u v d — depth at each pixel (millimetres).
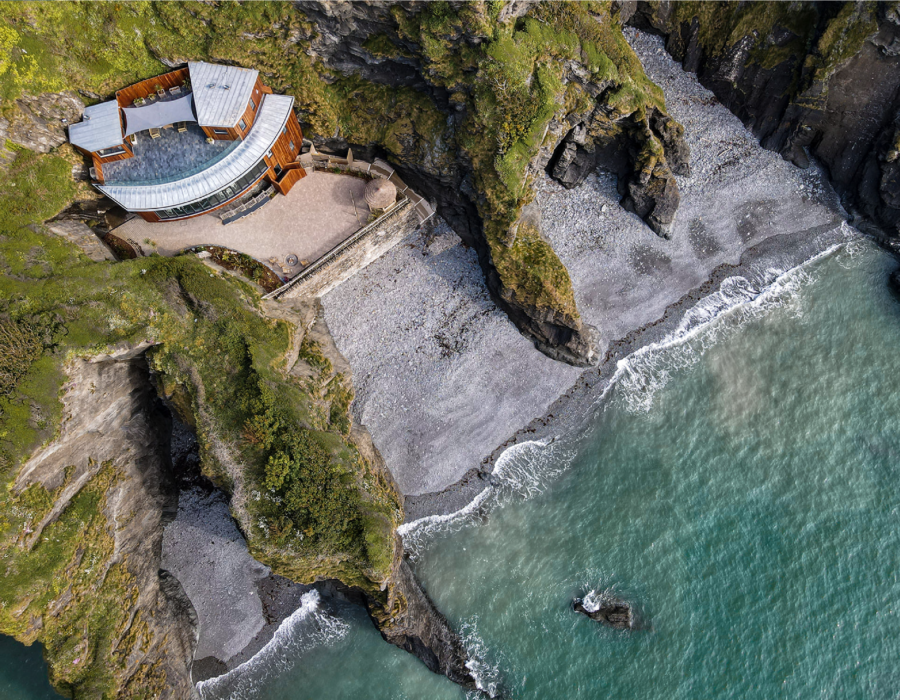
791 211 41656
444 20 29312
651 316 40281
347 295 37750
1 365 26141
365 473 33344
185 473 36906
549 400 39125
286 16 29469
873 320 40688
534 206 38281
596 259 39875
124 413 32125
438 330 38438
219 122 29516
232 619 36000
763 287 41219
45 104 28641
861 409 38875
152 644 32719
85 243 30859
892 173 38750
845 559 35938
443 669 35000
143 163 30609
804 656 34219
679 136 38688
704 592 35719
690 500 37562
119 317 29234
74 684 29594
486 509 37625
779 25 38094
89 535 29875
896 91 37562
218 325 31109
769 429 38781
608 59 34469
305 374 33438
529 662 35094
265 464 30594
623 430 39000
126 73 29891
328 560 30969
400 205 35906
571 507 37688
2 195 29156
